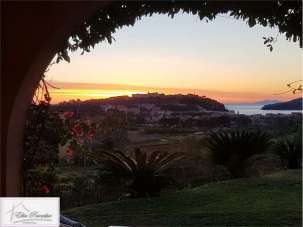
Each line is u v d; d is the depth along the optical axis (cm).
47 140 449
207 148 790
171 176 750
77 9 313
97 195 662
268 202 668
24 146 428
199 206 661
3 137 311
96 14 441
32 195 430
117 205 650
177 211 631
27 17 312
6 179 311
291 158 888
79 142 523
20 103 321
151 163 718
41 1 312
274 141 874
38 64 318
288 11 427
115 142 650
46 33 312
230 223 559
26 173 427
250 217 584
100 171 669
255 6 429
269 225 543
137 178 722
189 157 712
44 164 448
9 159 315
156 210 639
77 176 614
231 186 773
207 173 823
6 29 312
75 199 624
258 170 882
